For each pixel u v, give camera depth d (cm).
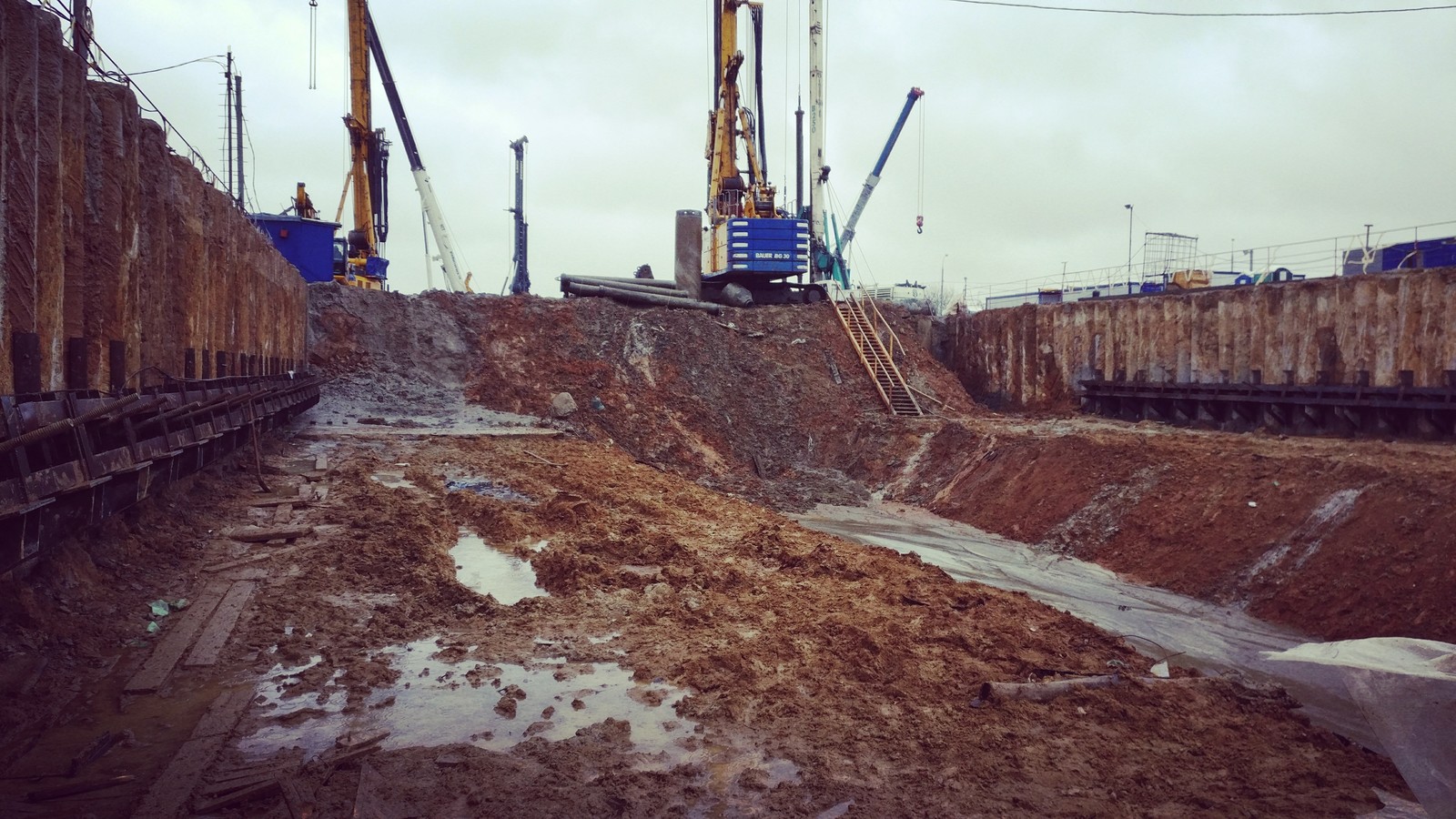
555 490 1786
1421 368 2173
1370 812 708
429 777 662
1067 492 2217
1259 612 1563
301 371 2652
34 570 873
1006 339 3781
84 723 705
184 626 911
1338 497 1658
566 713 802
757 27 4788
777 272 3869
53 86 930
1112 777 744
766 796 677
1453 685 821
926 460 2877
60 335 948
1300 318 2500
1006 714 861
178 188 1378
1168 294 3011
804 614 1122
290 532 1251
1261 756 811
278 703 773
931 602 1198
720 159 4144
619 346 3381
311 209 3753
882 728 813
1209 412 2748
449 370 3225
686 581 1238
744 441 3108
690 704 836
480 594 1127
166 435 1084
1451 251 2602
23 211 862
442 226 4431
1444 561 1384
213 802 596
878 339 3622
